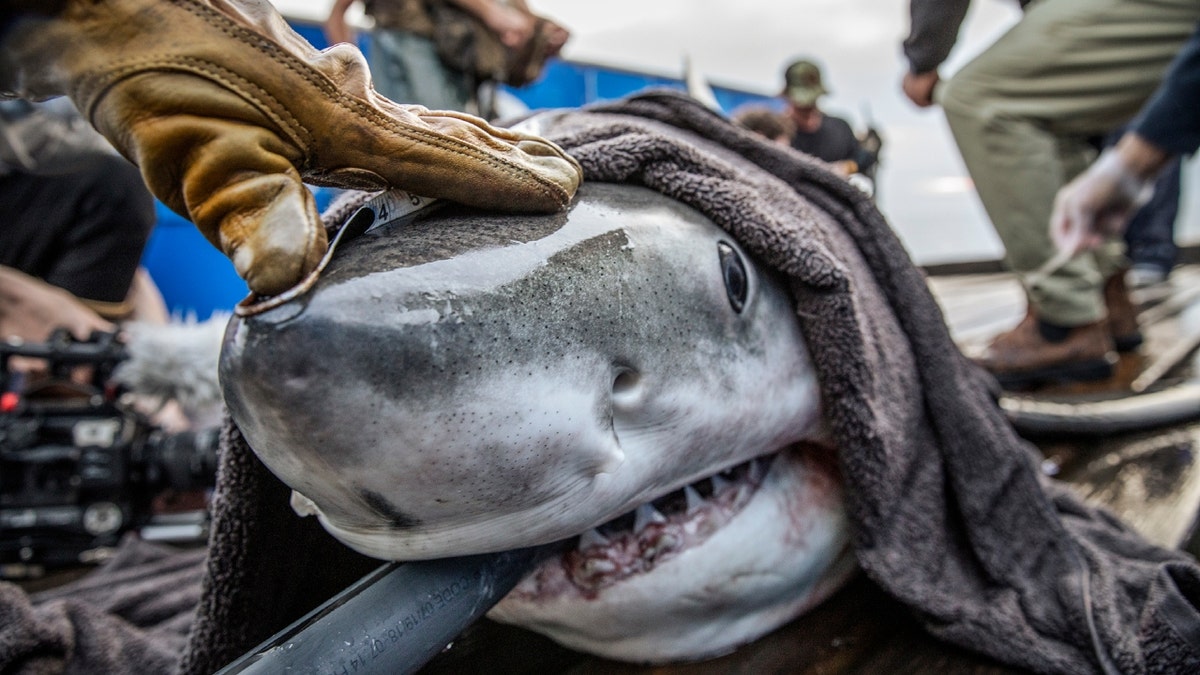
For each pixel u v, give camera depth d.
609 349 0.61
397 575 0.65
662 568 0.86
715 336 0.76
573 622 0.89
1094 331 2.75
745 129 1.24
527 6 2.97
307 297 0.45
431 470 0.50
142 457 1.80
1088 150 2.78
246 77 0.41
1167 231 5.80
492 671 0.96
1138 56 2.26
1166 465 1.86
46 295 2.45
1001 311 5.16
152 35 0.38
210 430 1.84
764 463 0.96
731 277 0.81
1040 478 1.40
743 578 0.92
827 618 1.07
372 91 0.49
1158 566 1.02
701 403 0.73
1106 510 1.44
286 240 0.44
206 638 0.89
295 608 0.93
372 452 0.47
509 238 0.57
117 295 2.17
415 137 0.51
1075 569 1.08
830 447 1.02
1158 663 0.90
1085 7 2.24
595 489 0.62
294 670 0.59
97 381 1.86
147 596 1.52
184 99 0.40
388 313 0.47
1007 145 2.50
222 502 0.82
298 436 0.46
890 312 1.18
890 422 1.03
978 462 1.15
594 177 0.80
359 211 0.53
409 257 0.51
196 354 1.92
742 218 0.84
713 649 0.97
